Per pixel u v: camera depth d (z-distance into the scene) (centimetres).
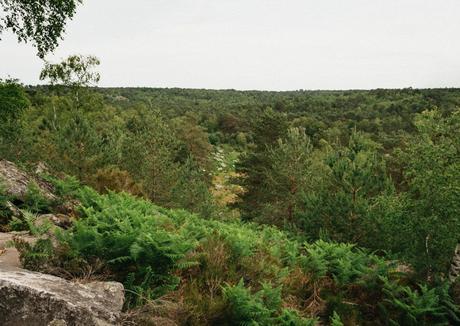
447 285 870
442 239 951
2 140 1733
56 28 2008
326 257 995
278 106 14250
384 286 864
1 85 3042
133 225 783
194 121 5988
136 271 627
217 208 2202
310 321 663
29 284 434
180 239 690
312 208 1433
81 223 649
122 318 488
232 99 19988
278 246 1023
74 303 434
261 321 624
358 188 1348
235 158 7131
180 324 555
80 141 1827
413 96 14250
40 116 4541
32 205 984
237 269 782
